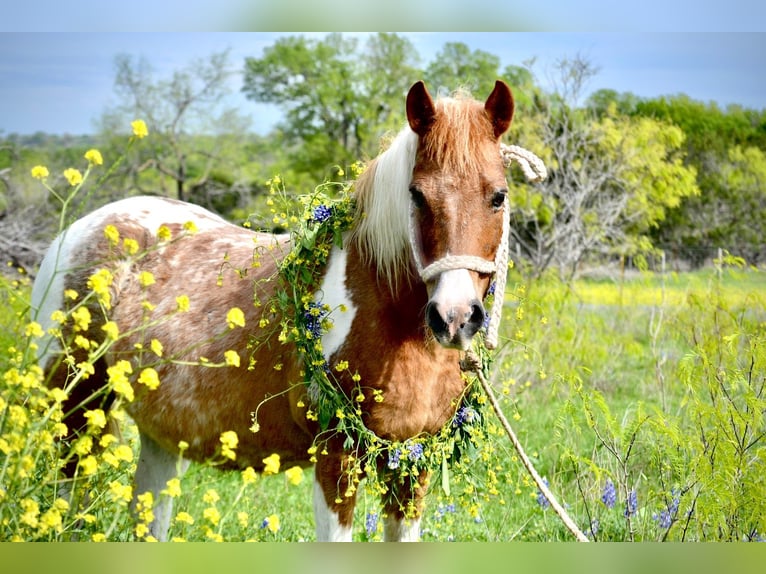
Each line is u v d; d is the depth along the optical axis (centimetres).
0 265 1155
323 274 338
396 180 313
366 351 320
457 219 287
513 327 675
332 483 330
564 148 1195
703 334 555
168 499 399
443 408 335
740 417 384
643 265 860
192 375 369
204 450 375
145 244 411
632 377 787
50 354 401
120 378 265
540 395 715
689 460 403
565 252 1140
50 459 307
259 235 409
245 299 366
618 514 446
